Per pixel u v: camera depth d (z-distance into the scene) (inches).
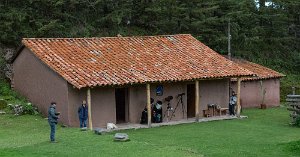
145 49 1093.1
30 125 867.4
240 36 1647.4
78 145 661.9
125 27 1502.2
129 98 973.2
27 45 989.2
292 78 1680.6
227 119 1060.5
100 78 901.8
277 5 1764.3
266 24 1784.0
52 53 973.2
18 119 923.4
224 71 1064.8
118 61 999.0
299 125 946.1
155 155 590.2
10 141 708.0
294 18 1854.1
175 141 739.4
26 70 1037.8
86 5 1439.5
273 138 787.4
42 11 1312.7
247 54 1670.8
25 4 1285.7
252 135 820.0
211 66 1080.2
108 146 653.3
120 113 989.8
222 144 712.4
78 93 904.3
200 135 812.0
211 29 1549.0
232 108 1120.2
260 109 1310.3
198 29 1537.9
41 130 819.4
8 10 1240.2
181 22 1523.1
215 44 1596.9
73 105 896.3
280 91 1529.3
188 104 1087.0
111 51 1042.1
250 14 1622.8
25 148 639.8
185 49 1146.7
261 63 1697.8
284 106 1407.5
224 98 1127.0
